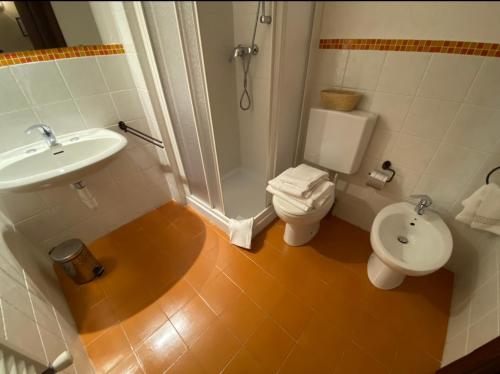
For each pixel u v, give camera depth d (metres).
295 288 1.35
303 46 1.21
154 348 1.12
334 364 1.05
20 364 0.62
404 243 1.29
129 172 1.69
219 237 1.69
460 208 1.23
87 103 1.32
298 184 1.29
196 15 0.91
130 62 1.32
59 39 1.11
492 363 0.75
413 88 1.12
